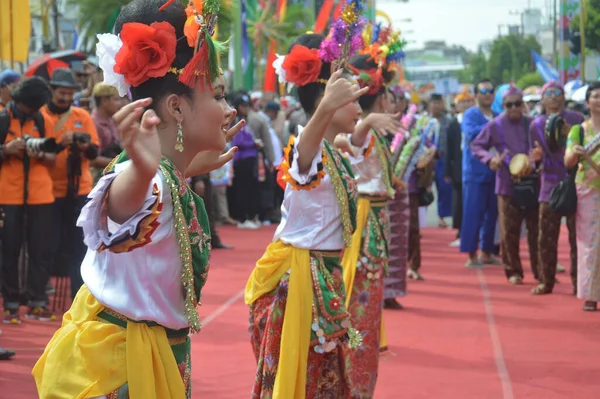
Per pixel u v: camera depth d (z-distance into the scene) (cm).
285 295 471
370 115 570
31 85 845
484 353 751
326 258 477
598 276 919
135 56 299
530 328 849
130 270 307
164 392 312
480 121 1223
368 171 589
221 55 322
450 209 1769
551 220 1020
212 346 764
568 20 1895
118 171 289
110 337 307
